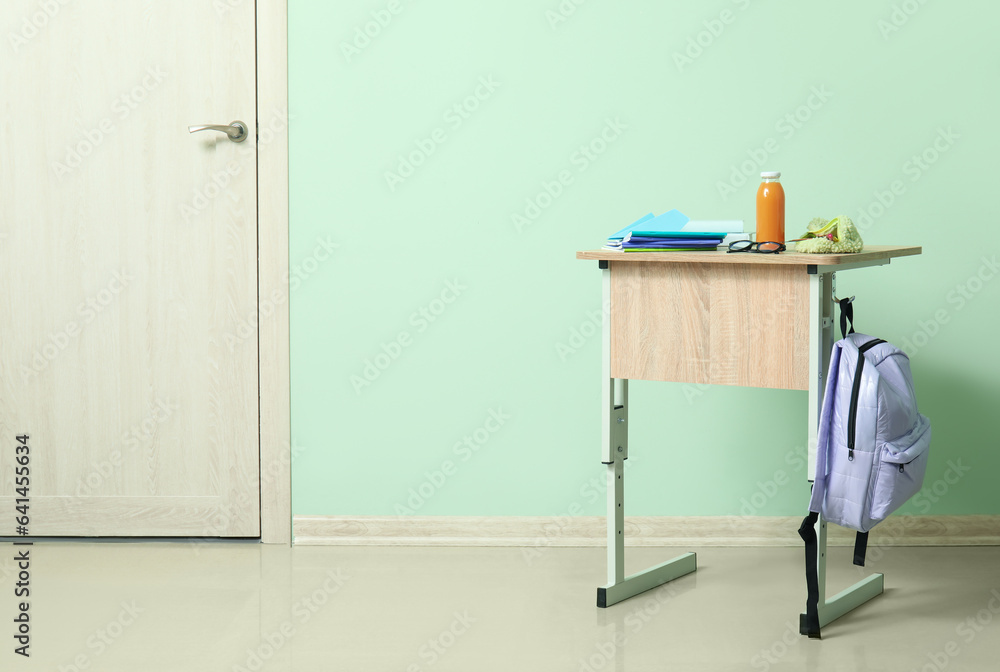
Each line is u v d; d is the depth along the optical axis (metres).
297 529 2.51
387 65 2.42
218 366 2.50
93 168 2.48
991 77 2.35
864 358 1.75
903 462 1.73
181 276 2.48
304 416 2.49
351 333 2.47
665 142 2.40
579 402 2.46
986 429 2.42
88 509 2.54
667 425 2.45
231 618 1.96
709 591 2.09
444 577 2.21
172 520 2.54
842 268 1.74
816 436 1.75
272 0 2.41
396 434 2.49
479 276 2.45
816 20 2.36
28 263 2.50
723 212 2.41
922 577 2.17
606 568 2.27
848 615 1.94
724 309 1.82
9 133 2.48
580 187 2.42
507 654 1.76
